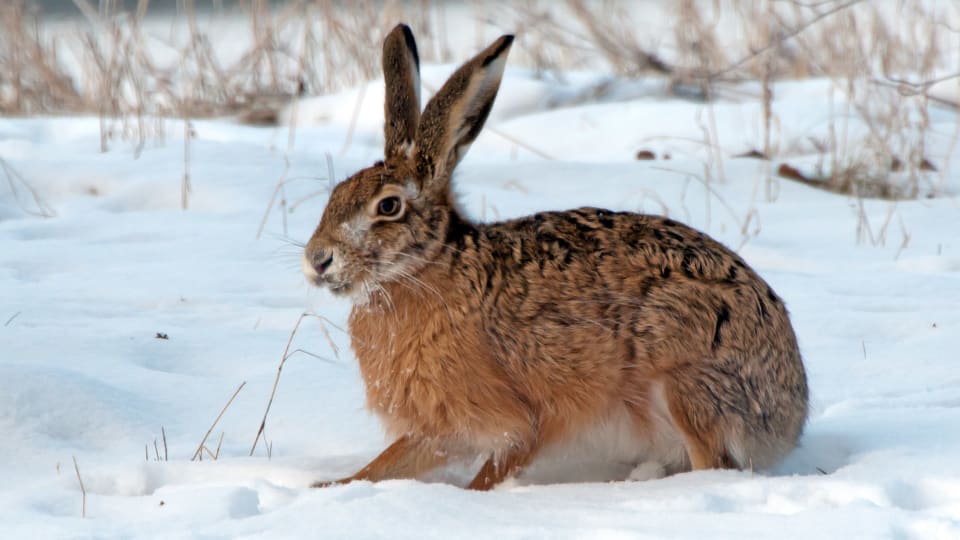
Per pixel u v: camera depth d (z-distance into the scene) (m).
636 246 8.28
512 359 8.02
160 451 8.47
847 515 6.35
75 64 26.70
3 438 8.34
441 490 6.98
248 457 8.32
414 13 26.36
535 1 28.14
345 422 9.20
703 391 7.99
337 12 25.94
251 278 13.26
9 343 10.47
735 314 8.05
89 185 16.92
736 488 7.12
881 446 8.43
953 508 6.76
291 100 23.92
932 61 23.75
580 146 21.19
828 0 20.00
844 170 18.33
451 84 8.27
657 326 7.99
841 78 22.92
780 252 14.67
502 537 6.11
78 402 8.92
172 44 25.91
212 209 16.20
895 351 10.98
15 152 18.73
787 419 8.38
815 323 11.77
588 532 6.16
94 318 11.69
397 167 8.27
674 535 6.12
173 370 10.44
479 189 17.16
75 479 7.64
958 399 9.70
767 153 19.58
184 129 20.81
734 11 26.19
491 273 8.08
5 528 6.38
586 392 8.10
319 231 8.12
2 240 14.47
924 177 18.67
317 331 11.52
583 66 27.05
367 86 23.64
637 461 8.61
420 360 7.98
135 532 6.36
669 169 18.23
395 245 8.00
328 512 6.52
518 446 8.13
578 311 8.03
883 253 14.91
